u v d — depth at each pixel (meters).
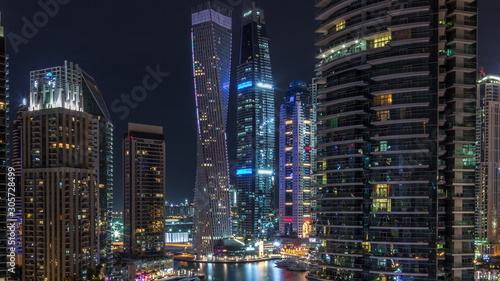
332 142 197.62
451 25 177.75
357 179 188.38
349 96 191.12
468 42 176.50
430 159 173.50
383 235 177.88
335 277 192.12
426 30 175.88
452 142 176.38
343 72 193.62
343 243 190.75
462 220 175.25
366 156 187.88
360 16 188.25
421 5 175.75
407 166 175.75
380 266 176.75
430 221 171.88
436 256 170.25
